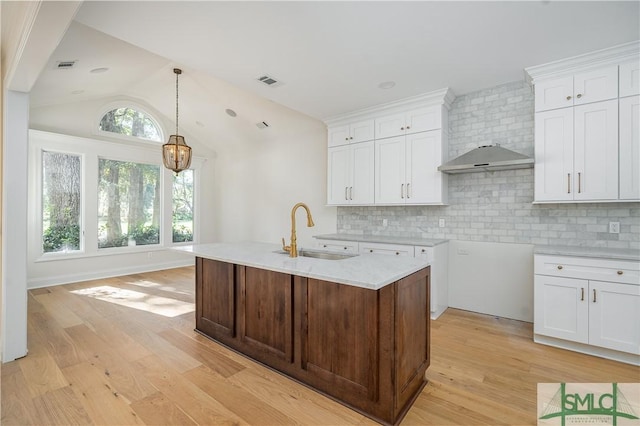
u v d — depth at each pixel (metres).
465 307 3.64
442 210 3.80
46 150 4.73
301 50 2.62
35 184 4.61
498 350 2.58
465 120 3.62
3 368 2.28
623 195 2.51
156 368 2.29
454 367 2.30
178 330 3.03
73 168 5.01
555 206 3.10
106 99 5.41
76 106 5.04
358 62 2.82
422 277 2.06
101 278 5.26
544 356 2.47
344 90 3.45
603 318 2.39
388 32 2.34
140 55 3.61
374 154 3.96
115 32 2.34
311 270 1.89
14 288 2.41
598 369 2.26
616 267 2.34
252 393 1.99
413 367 1.92
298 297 2.10
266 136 5.80
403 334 1.79
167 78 4.64
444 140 3.56
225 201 6.79
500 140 3.40
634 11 2.07
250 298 2.44
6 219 2.38
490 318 3.37
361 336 1.80
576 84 2.70
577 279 2.50
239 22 2.22
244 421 1.72
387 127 3.87
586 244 2.95
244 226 6.34
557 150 2.78
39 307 3.72
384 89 3.42
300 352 2.10
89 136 5.19
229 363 2.37
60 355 2.49
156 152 6.01
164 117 6.22
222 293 2.70
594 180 2.62
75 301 3.97
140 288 4.64
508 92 3.34
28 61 1.98
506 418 1.74
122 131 5.66
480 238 3.54
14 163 2.43
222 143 6.61
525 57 2.71
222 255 2.54
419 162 3.62
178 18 2.18
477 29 2.30
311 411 1.81
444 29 2.30
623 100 2.51
